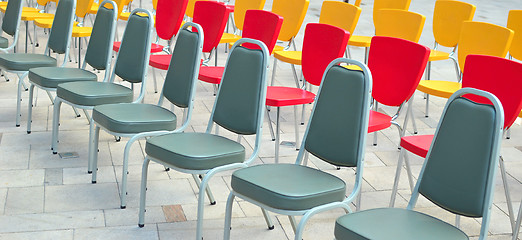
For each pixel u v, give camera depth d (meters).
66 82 3.99
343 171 3.97
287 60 4.92
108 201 3.38
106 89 3.76
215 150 2.85
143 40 3.75
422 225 2.24
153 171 3.82
